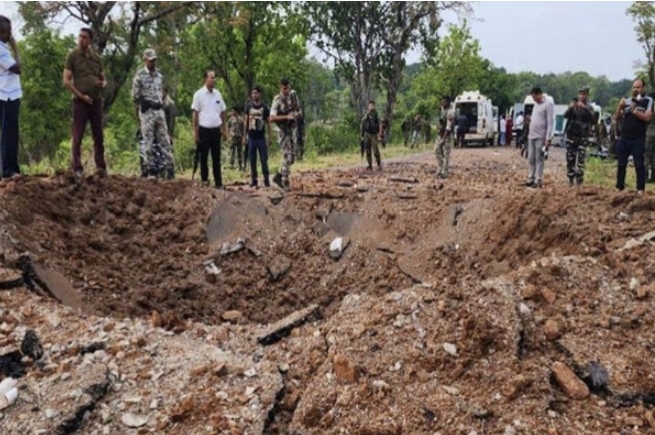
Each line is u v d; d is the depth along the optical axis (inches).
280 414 142.4
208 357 160.6
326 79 2004.2
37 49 944.3
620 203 249.9
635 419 135.1
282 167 350.3
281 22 1091.9
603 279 180.5
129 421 137.2
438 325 159.2
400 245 292.4
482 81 2042.3
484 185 425.4
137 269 258.8
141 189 300.7
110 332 171.3
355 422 134.4
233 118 527.5
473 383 143.5
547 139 388.2
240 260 283.9
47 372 151.6
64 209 261.7
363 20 1363.2
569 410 137.5
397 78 1401.3
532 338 156.9
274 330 181.6
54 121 952.9
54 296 204.2
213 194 312.0
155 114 327.3
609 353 151.7
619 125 339.6
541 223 252.4
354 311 177.8
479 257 268.8
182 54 997.2
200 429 134.6
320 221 309.4
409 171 545.6
